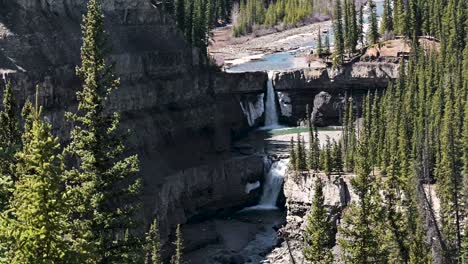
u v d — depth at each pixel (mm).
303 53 195375
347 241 60812
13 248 27969
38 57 102938
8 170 36625
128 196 36594
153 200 102375
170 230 107125
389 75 152875
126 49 125625
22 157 28031
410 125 116625
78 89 106500
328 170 104188
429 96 130750
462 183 90688
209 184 121500
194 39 148500
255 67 178125
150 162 116562
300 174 108375
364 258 57469
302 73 157375
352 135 120312
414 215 68875
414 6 166750
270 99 158875
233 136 146750
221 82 148125
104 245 34531
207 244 105188
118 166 36156
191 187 118125
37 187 27000
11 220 27359
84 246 30062
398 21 169375
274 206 127312
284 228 105875
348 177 102688
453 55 140375
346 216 61469
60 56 107312
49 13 111125
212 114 141875
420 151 105438
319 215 60000
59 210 27656
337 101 156375
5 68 96625
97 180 35312
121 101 118562
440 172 93438
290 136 148250
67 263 28062
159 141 123500
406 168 101000
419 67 138875
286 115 159125
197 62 146750
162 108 129875
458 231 77375
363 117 139875
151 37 135750
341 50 156250
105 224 34938
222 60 194125
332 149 118625
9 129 42656
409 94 128500
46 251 27219
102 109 36344
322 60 170250
